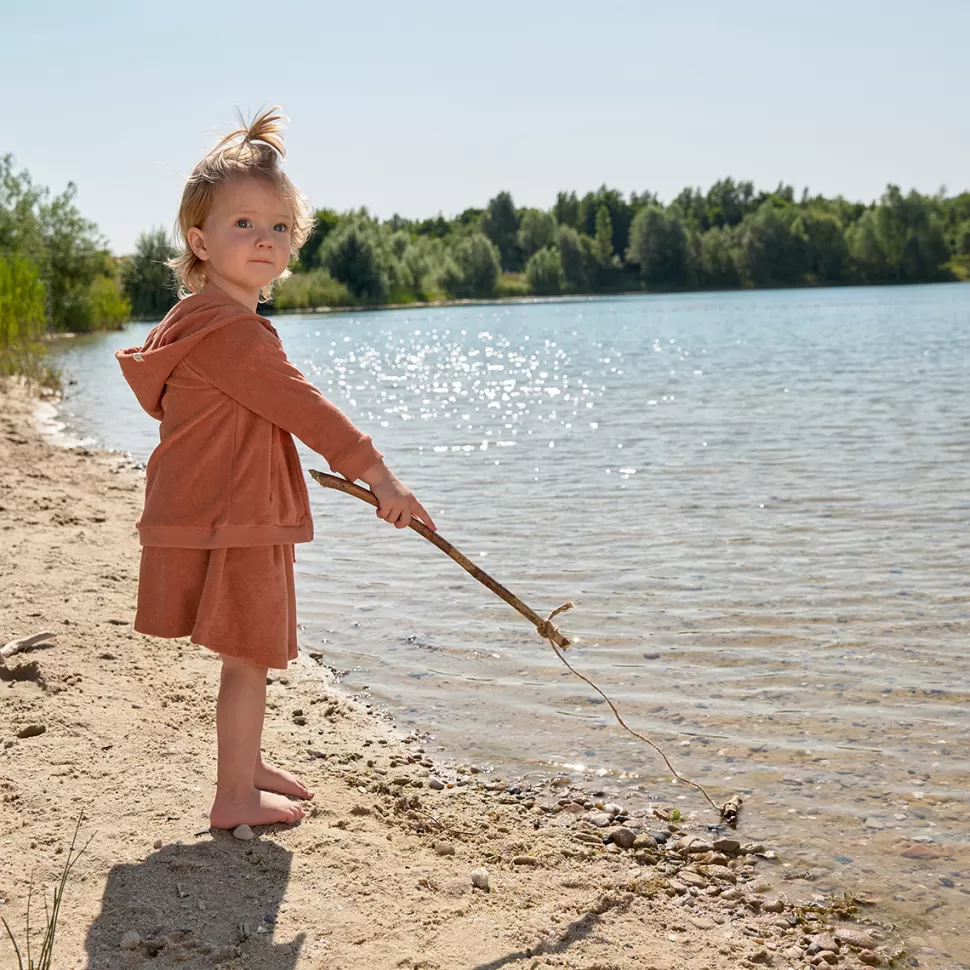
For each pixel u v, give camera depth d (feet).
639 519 25.70
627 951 8.39
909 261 431.02
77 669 13.71
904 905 9.59
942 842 10.69
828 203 550.77
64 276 125.39
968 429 39.68
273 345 9.08
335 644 16.79
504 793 11.72
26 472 29.60
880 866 10.27
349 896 8.80
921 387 56.34
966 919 9.37
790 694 14.55
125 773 10.77
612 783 12.05
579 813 11.28
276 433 9.16
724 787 11.93
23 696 12.76
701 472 32.22
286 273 9.82
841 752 12.75
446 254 372.38
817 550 22.26
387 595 19.48
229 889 8.70
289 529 9.20
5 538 21.31
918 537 23.20
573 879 9.59
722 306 247.70
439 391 63.52
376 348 113.50
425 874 9.34
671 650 16.34
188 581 8.99
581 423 45.68
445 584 20.16
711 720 13.74
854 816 11.23
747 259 435.12
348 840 9.84
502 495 29.25
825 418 44.37
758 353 90.12
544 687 14.96
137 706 12.67
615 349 103.76
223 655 9.66
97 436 40.37
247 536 8.89
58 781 10.50
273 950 7.89
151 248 171.83
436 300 336.90
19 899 8.36
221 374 8.86
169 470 8.96
